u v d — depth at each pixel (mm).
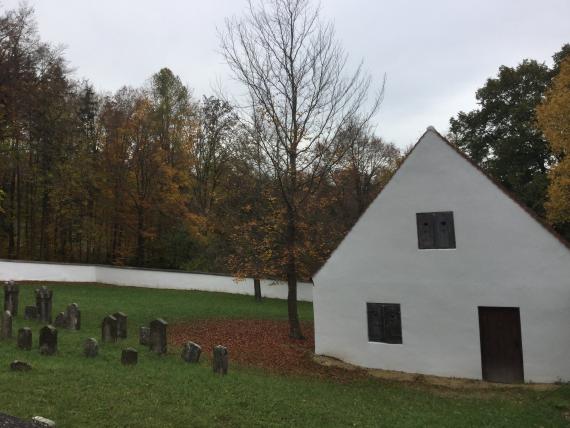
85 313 19844
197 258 35375
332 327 16219
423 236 14992
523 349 13641
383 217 15547
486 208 14266
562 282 13320
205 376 11508
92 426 7703
